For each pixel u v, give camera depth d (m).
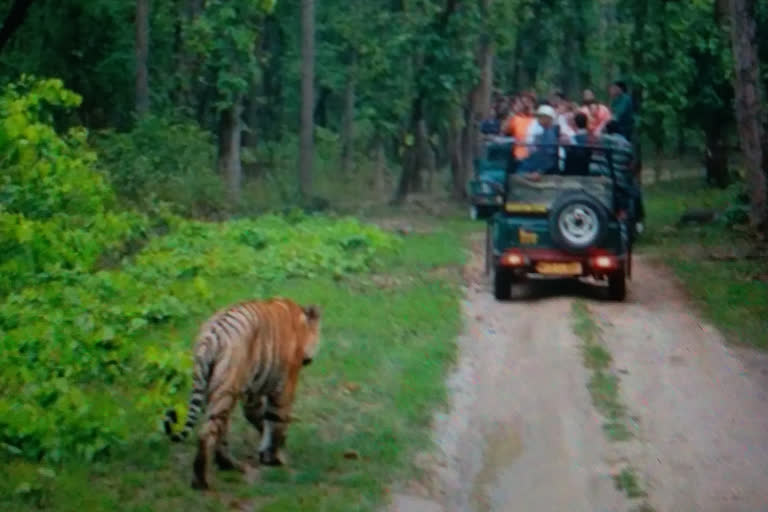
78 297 14.05
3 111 15.73
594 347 14.94
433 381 13.34
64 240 15.00
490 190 18.38
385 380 13.19
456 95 31.28
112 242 16.70
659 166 34.44
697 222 25.62
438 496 10.48
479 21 31.12
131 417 11.33
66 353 12.19
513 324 16.38
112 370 12.43
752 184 22.97
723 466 11.35
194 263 17.95
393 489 10.44
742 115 22.83
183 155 26.72
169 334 14.23
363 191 37.06
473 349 15.07
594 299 18.00
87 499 9.30
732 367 14.32
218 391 9.73
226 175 29.00
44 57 30.36
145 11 28.84
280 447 10.54
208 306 15.71
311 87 29.75
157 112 31.95
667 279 19.55
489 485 10.88
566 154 17.92
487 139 20.06
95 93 31.86
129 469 10.20
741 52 22.66
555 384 13.66
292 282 17.81
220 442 10.25
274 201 29.31
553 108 23.50
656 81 30.66
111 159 25.25
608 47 34.66
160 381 11.73
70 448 10.37
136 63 29.25
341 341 14.59
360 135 45.16
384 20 33.25
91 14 30.42
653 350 15.04
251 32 28.12
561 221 17.27
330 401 12.40
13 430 10.31
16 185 15.50
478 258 21.61
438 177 41.34
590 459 11.52
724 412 12.79
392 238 22.02
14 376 11.66
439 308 16.62
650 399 13.20
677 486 10.88
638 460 11.47
